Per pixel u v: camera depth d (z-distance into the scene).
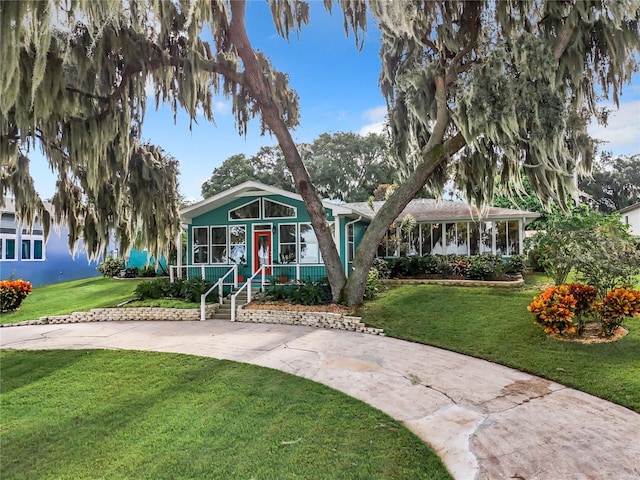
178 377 5.77
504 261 14.14
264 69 10.35
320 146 35.69
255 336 8.42
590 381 5.32
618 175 33.41
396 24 7.21
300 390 5.18
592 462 3.44
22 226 8.59
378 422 4.23
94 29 6.74
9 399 5.11
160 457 3.57
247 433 3.99
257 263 14.08
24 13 4.68
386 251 16.73
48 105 6.07
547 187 8.58
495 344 7.12
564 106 7.56
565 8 7.72
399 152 10.94
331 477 3.22
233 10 9.35
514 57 7.61
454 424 4.20
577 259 7.69
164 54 8.23
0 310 11.99
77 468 3.44
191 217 14.58
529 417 4.35
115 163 8.11
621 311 6.66
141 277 19.62
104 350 7.43
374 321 9.06
